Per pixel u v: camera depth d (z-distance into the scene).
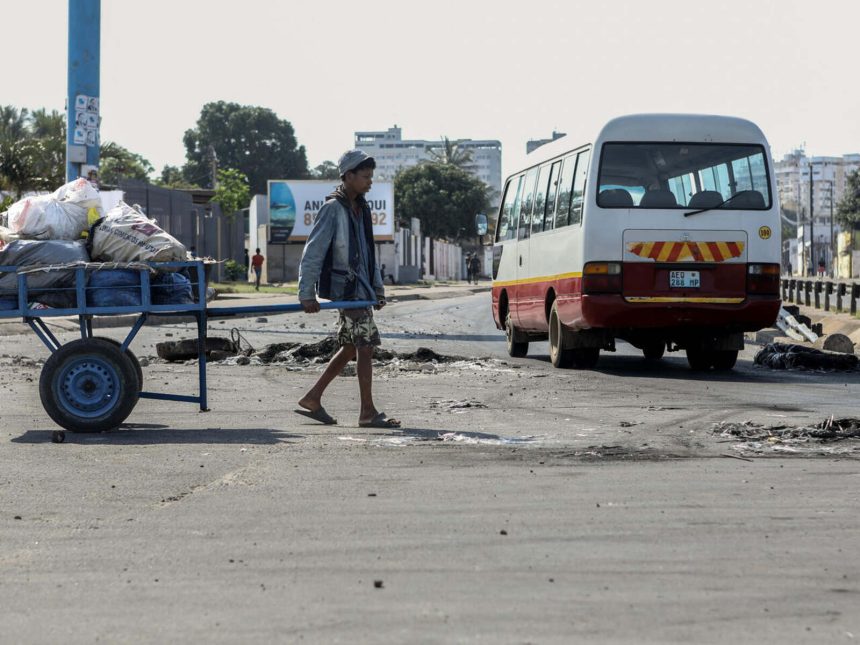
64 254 11.01
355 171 11.05
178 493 7.90
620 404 13.44
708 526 6.73
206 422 11.80
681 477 8.42
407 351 22.41
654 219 17.83
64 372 10.89
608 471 8.69
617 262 17.81
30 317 10.98
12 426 11.52
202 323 11.51
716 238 17.91
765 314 17.94
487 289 86.88
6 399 14.01
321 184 96.31
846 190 165.12
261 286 71.19
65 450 9.88
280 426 11.47
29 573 5.77
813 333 27.17
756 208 18.05
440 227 148.38
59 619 4.97
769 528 6.69
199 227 73.25
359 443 10.20
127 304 11.04
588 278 17.86
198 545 6.33
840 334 23.78
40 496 7.81
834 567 5.77
